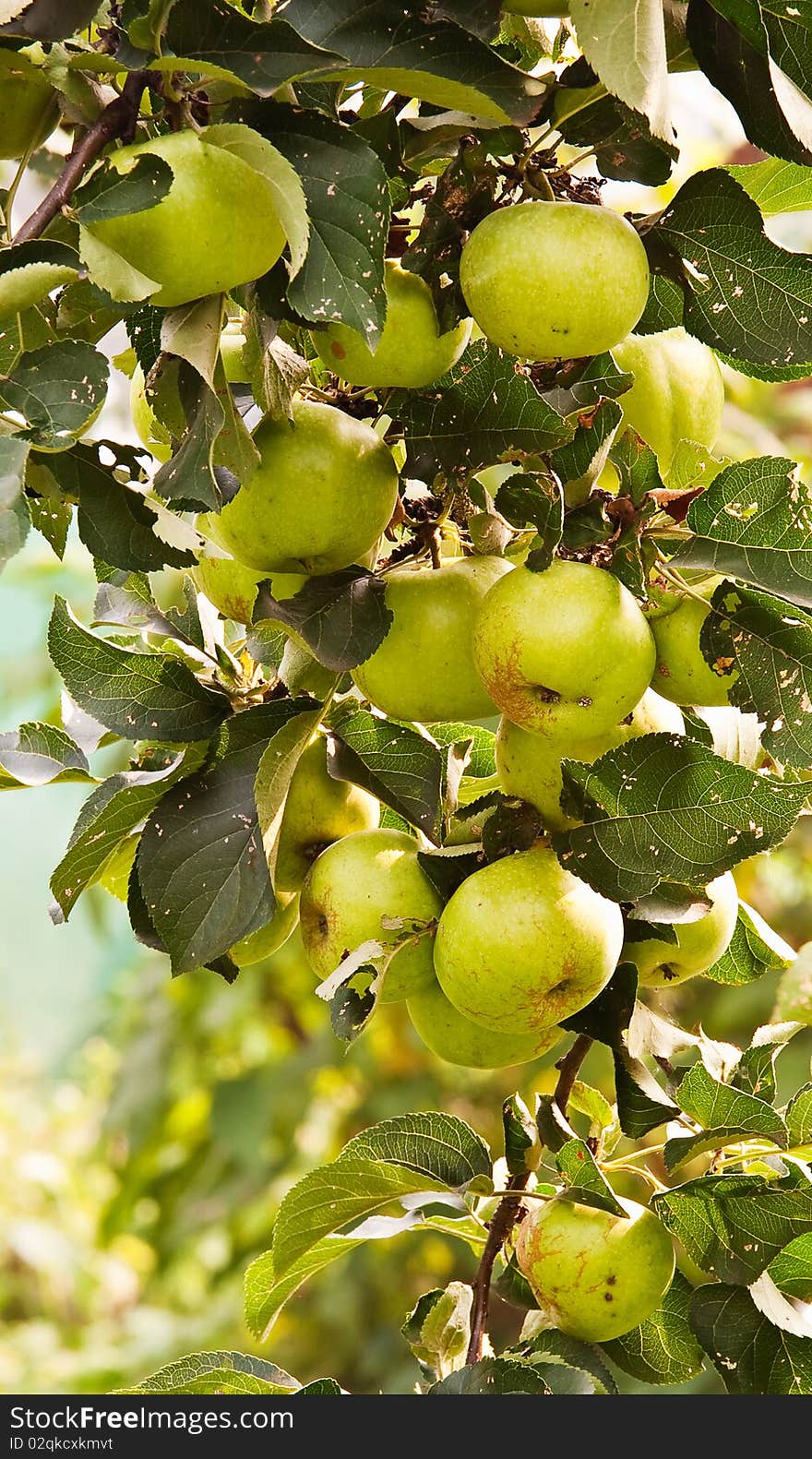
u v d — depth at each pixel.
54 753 1.44
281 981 3.21
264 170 1.27
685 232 1.35
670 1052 1.43
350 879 1.40
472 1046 1.42
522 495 1.34
